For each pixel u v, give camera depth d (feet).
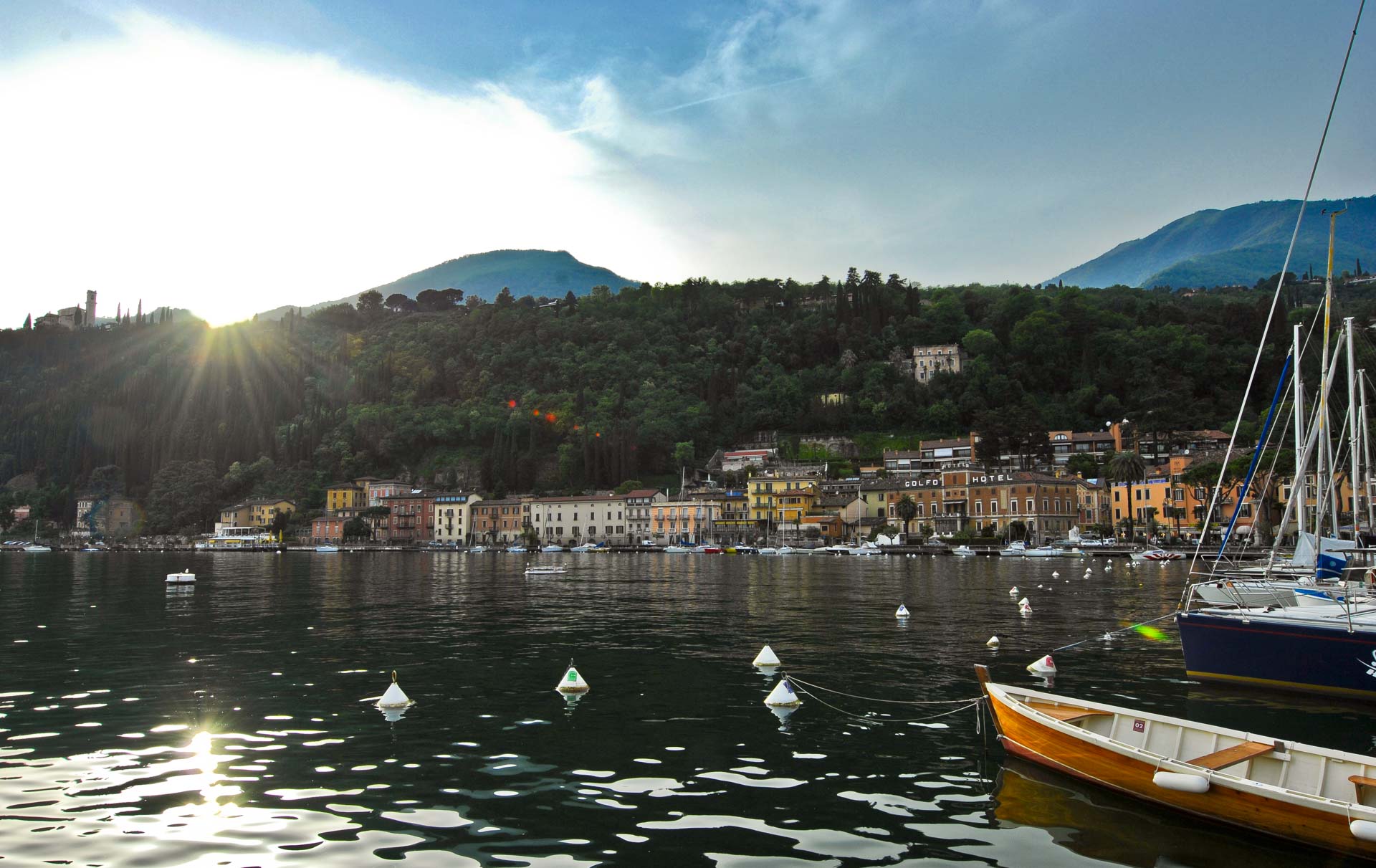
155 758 72.84
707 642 141.79
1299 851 54.39
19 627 162.71
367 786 65.77
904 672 112.88
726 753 74.90
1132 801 62.90
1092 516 637.30
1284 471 413.18
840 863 52.13
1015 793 64.49
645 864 51.72
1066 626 160.56
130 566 468.75
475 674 111.45
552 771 69.41
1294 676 99.76
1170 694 100.07
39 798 62.64
